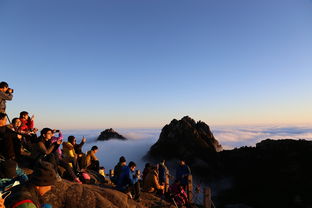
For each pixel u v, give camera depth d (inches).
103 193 355.9
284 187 1509.6
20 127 398.6
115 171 494.9
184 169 529.0
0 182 135.9
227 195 1715.1
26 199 105.6
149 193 505.7
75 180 373.7
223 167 2257.6
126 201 366.6
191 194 512.7
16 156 325.1
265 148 2132.1
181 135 3002.0
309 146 1846.7
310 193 1366.9
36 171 115.6
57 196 294.2
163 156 2906.0
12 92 463.2
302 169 1614.2
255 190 1638.8
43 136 354.3
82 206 302.8
